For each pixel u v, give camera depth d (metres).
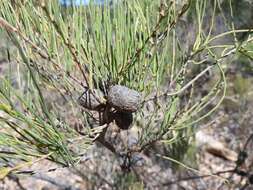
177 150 0.38
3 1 0.17
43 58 0.18
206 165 0.81
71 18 0.18
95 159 0.47
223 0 0.30
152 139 0.22
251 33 0.20
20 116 0.16
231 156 0.85
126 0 0.19
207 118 0.43
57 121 0.18
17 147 0.16
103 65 0.19
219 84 0.20
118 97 0.18
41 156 0.16
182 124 0.21
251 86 0.63
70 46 0.17
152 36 0.18
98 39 0.19
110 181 0.46
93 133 0.19
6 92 0.16
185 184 0.54
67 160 0.16
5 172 0.14
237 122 0.56
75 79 0.19
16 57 0.18
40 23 0.18
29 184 0.63
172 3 0.18
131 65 0.19
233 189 0.46
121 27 0.19
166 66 0.21
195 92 0.37
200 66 0.34
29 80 0.17
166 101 0.21
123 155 0.24
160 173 0.53
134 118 0.22
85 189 0.48
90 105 0.19
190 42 0.25
